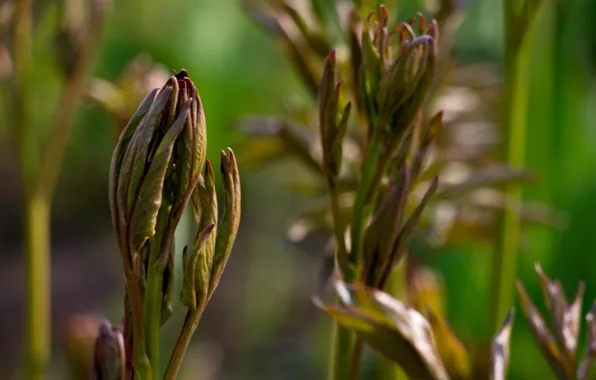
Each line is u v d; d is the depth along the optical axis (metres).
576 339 0.46
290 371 1.69
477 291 0.97
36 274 0.73
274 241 1.85
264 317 1.79
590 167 1.00
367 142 0.45
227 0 1.41
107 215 2.40
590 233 0.98
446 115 0.73
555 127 1.00
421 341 0.45
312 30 0.59
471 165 0.75
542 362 0.93
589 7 1.01
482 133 0.77
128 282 0.39
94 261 2.22
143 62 0.77
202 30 1.35
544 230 0.96
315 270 1.94
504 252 0.66
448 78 0.77
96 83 0.75
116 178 0.39
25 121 0.71
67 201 2.39
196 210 0.40
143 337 0.40
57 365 1.50
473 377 0.47
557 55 1.00
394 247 0.45
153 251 0.39
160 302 0.40
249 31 1.47
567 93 1.00
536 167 0.98
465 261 0.98
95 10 0.70
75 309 1.97
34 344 0.74
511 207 0.66
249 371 1.69
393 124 0.44
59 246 2.30
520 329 0.94
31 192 0.72
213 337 1.77
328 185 0.46
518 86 0.64
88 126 2.31
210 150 1.13
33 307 0.73
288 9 0.59
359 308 0.45
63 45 0.70
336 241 0.46
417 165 0.45
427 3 0.58
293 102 0.73
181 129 0.38
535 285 0.95
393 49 0.54
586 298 0.97
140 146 0.38
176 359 0.40
